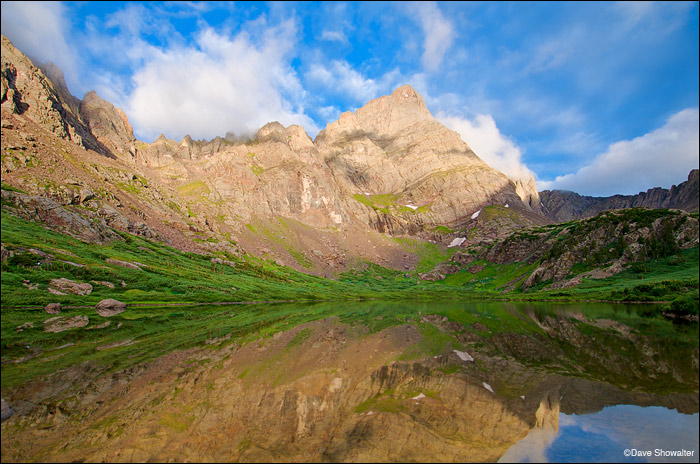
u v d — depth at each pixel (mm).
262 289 155500
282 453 18641
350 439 20219
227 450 19062
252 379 32656
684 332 56719
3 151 159625
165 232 191750
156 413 24422
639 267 154750
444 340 53156
